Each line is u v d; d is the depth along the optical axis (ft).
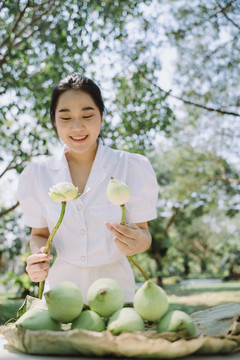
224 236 93.56
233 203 44.27
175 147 41.45
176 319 2.33
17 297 25.26
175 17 22.68
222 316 2.75
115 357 2.22
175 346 2.04
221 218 69.77
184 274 96.94
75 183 4.70
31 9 17.10
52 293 2.43
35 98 17.93
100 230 4.42
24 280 25.21
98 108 4.31
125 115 18.44
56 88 4.31
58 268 4.52
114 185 3.08
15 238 59.93
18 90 16.70
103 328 2.43
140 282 54.65
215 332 2.55
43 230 4.85
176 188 42.98
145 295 2.44
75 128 4.01
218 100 27.30
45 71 17.43
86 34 15.93
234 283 57.31
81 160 4.67
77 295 2.47
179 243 87.61
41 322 2.44
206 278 88.22
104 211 4.42
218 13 22.25
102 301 2.51
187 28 22.75
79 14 15.84
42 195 4.69
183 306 22.11
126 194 3.10
